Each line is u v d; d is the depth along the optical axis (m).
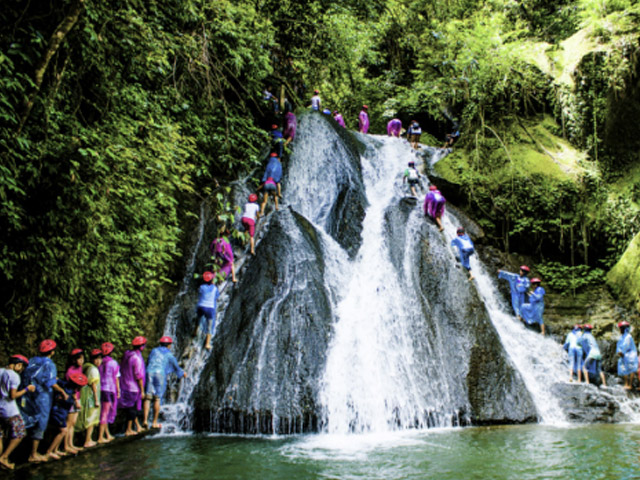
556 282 13.65
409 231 11.91
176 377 9.00
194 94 12.48
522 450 6.38
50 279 7.03
